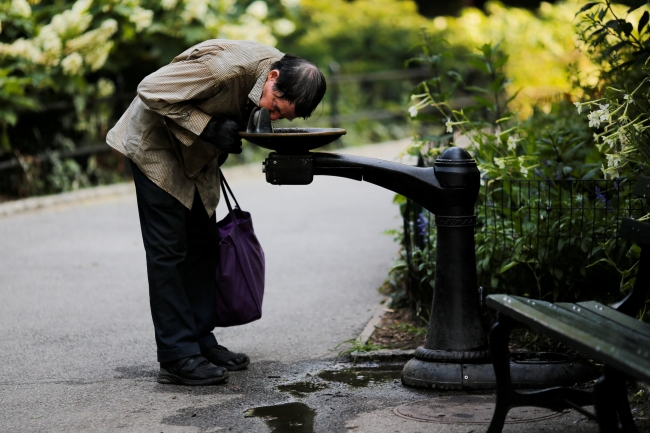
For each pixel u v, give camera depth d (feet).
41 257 37.83
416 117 28.58
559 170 26.04
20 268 35.73
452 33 88.43
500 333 16.31
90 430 18.29
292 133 18.92
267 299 30.30
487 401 19.39
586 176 24.84
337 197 52.95
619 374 14.29
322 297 30.37
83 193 53.21
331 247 38.83
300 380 21.56
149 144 20.53
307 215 46.93
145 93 19.44
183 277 22.00
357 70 85.71
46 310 29.19
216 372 21.15
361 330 26.18
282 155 19.72
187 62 19.70
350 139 76.64
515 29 85.30
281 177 19.80
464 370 20.07
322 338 25.43
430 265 25.70
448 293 20.38
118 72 58.54
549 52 79.41
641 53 24.57
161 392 20.75
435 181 20.01
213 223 21.98
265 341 25.26
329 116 78.38
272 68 19.69
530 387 19.57
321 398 20.10
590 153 27.78
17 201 50.49
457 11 116.37
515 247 23.61
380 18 91.76
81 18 52.95
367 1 96.02
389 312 27.84
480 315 20.52
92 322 27.58
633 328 15.55
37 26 53.57
